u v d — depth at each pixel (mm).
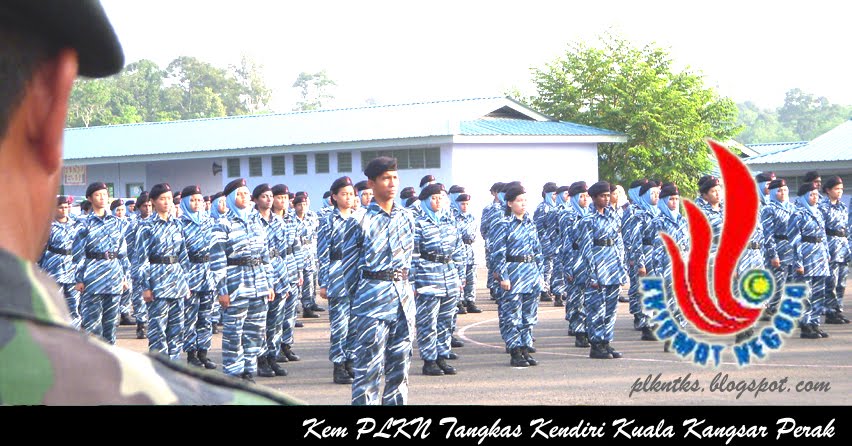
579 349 13656
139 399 837
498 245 12109
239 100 97875
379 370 7930
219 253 10609
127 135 39844
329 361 12930
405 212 8117
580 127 33281
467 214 18797
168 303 12047
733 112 37094
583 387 10461
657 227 14242
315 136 32656
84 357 830
